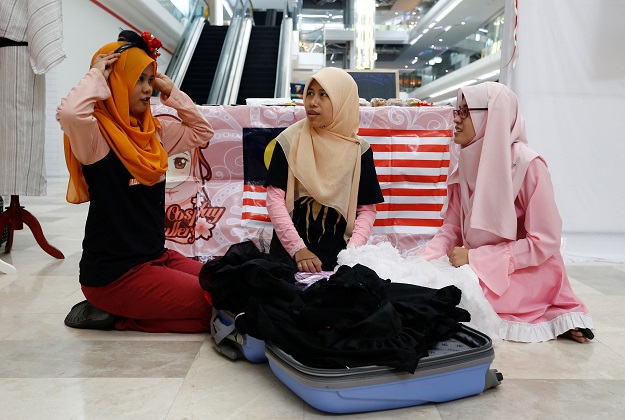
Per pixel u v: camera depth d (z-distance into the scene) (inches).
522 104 127.6
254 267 58.8
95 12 356.8
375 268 68.1
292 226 75.8
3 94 106.0
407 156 101.3
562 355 65.7
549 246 69.3
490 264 70.5
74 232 150.1
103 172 67.9
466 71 596.4
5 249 121.0
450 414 50.5
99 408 50.6
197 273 76.4
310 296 56.7
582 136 129.3
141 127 72.5
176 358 63.6
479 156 74.2
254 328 57.2
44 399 52.4
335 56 770.8
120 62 67.4
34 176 111.3
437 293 58.2
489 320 66.4
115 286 69.7
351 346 49.9
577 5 125.3
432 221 102.5
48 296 88.0
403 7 753.6
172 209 99.7
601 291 96.7
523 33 125.9
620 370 61.2
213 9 562.6
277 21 555.5
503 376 59.4
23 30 104.7
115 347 66.8
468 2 534.0
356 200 79.6
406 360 48.8
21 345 66.9
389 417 49.9
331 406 48.9
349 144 79.3
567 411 51.3
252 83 348.2
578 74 127.4
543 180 70.3
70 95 62.4
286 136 80.3
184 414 49.6
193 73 360.2
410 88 963.3
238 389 55.2
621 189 130.8
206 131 81.7
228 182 100.9
